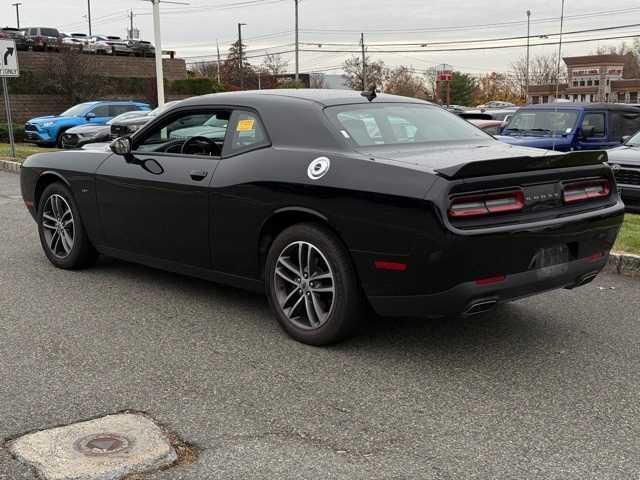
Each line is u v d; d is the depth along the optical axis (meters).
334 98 5.17
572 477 3.12
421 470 3.16
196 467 3.17
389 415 3.72
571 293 6.10
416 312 4.27
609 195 4.90
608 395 4.01
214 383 4.12
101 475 3.05
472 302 4.13
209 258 5.34
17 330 5.03
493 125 17.25
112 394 3.95
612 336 5.00
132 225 5.88
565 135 12.89
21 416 3.65
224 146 5.25
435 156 4.54
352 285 4.48
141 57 42.25
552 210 4.45
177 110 5.69
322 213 4.49
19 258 7.22
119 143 5.82
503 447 3.39
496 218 4.19
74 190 6.36
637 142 10.55
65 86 36.69
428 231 4.03
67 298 5.82
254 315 5.41
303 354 4.59
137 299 5.80
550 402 3.90
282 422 3.63
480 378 4.23
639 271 6.64
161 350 4.65
